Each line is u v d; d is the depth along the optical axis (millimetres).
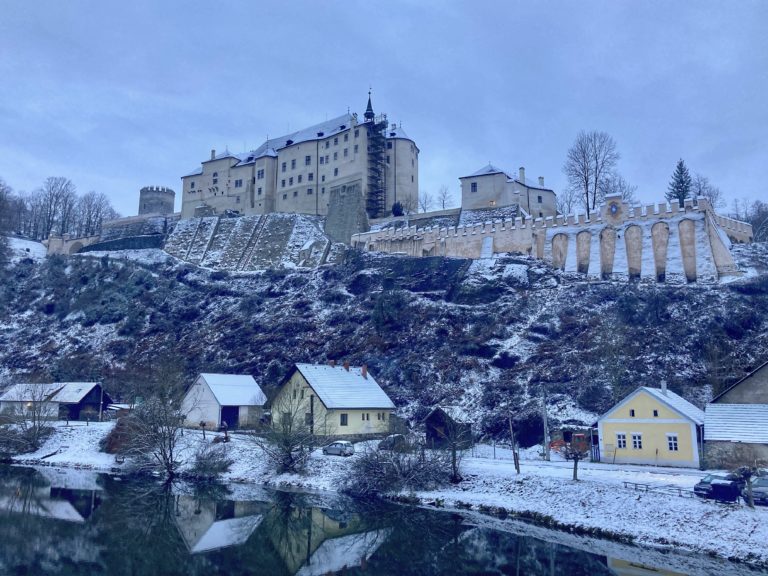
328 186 130500
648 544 34938
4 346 108625
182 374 85562
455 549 35781
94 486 54094
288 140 140750
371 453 51625
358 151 124500
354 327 89250
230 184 146125
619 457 51500
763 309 70750
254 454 60094
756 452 44969
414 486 48812
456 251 101750
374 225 119625
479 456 58156
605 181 107938
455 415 59812
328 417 60656
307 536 39219
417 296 91125
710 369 62469
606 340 70500
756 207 139250
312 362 82750
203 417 71625
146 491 52094
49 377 91625
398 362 77250
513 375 69938
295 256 119250
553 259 92375
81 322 111375
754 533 32969
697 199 83750
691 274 80938
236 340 94500
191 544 37312
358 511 44844
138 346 100812
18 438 70500
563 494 42188
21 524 41312
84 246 145250
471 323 82312
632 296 78438
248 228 131000
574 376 66062
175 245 135750
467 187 113938
